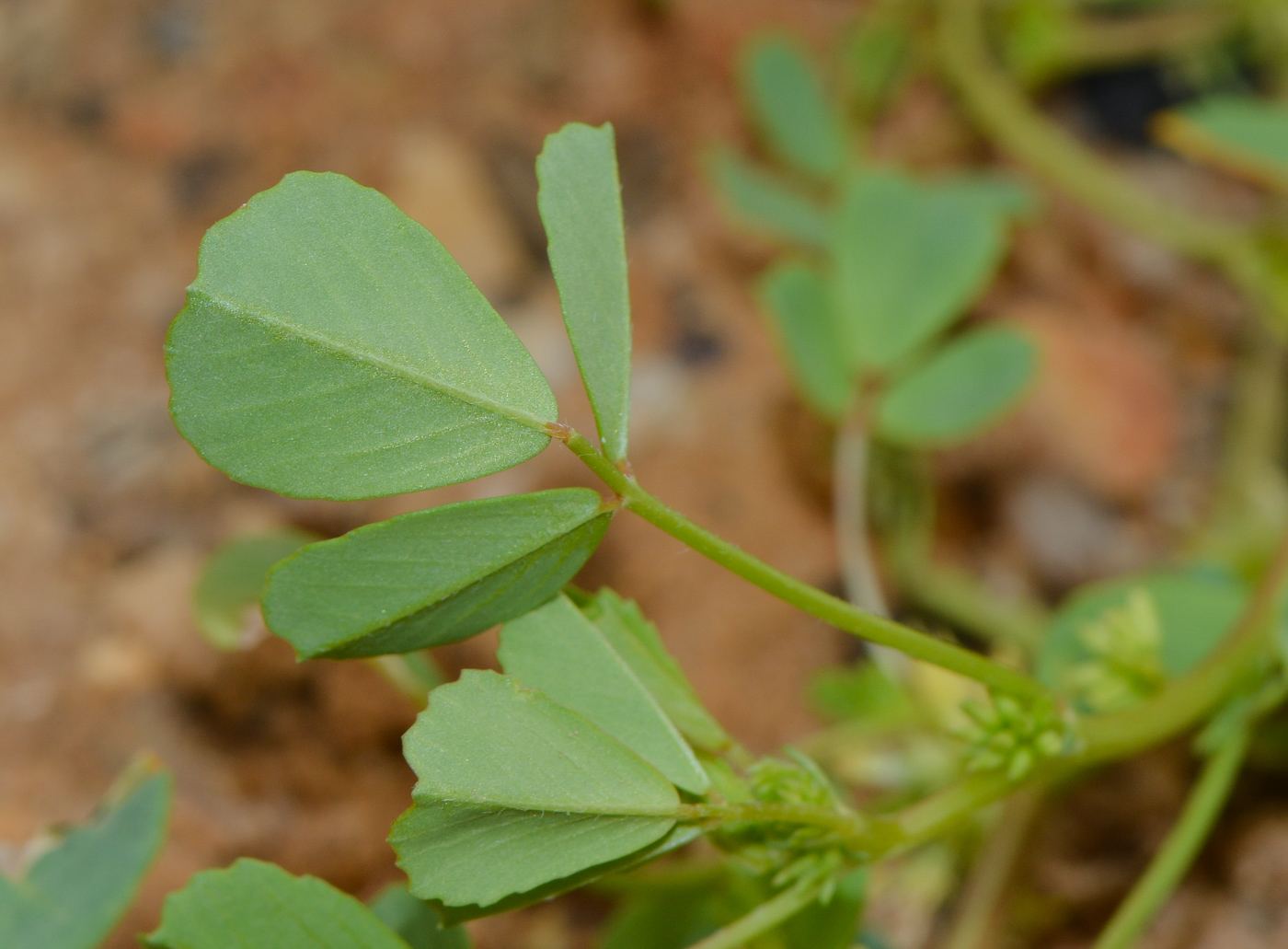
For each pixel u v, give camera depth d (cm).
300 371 11
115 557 20
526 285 24
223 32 26
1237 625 14
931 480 23
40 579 19
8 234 23
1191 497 23
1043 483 23
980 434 23
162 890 16
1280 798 17
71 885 12
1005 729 13
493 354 11
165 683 18
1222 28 27
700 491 22
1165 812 18
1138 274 25
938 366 19
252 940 11
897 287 19
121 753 18
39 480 20
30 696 18
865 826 12
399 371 11
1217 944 16
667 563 21
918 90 29
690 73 28
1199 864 17
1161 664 15
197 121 25
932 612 22
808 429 23
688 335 24
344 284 11
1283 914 16
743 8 28
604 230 11
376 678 18
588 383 11
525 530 11
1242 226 25
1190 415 24
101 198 24
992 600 21
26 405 21
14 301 22
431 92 27
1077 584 22
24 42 25
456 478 11
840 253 19
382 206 11
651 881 14
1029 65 28
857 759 19
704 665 20
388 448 11
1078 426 23
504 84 27
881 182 20
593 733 11
